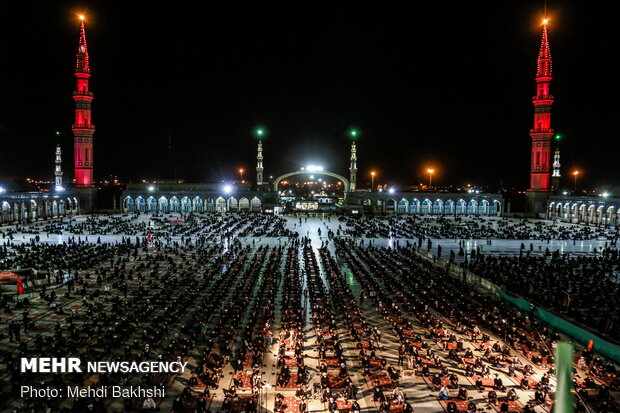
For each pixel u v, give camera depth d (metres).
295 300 38.09
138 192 139.12
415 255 62.94
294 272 49.31
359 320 35.31
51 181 192.00
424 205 143.50
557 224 112.69
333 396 23.83
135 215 121.38
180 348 30.14
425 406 23.80
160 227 93.44
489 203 142.00
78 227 90.56
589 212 114.44
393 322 34.69
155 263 55.97
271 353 30.06
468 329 33.44
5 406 22.69
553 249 72.56
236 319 34.03
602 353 29.89
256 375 25.59
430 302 40.12
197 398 24.08
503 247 74.38
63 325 34.12
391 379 25.86
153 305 38.28
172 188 148.25
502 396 24.77
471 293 42.75
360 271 51.00
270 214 129.75
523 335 31.58
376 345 31.22
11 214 98.75
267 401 24.20
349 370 27.72
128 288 44.62
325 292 41.97
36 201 106.44
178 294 42.78
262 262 56.38
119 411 22.78
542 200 130.62
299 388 24.86
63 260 53.81
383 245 74.69
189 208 141.25
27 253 57.72
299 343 29.47
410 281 47.22
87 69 130.12
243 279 47.00
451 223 107.94
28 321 33.75
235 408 23.38
